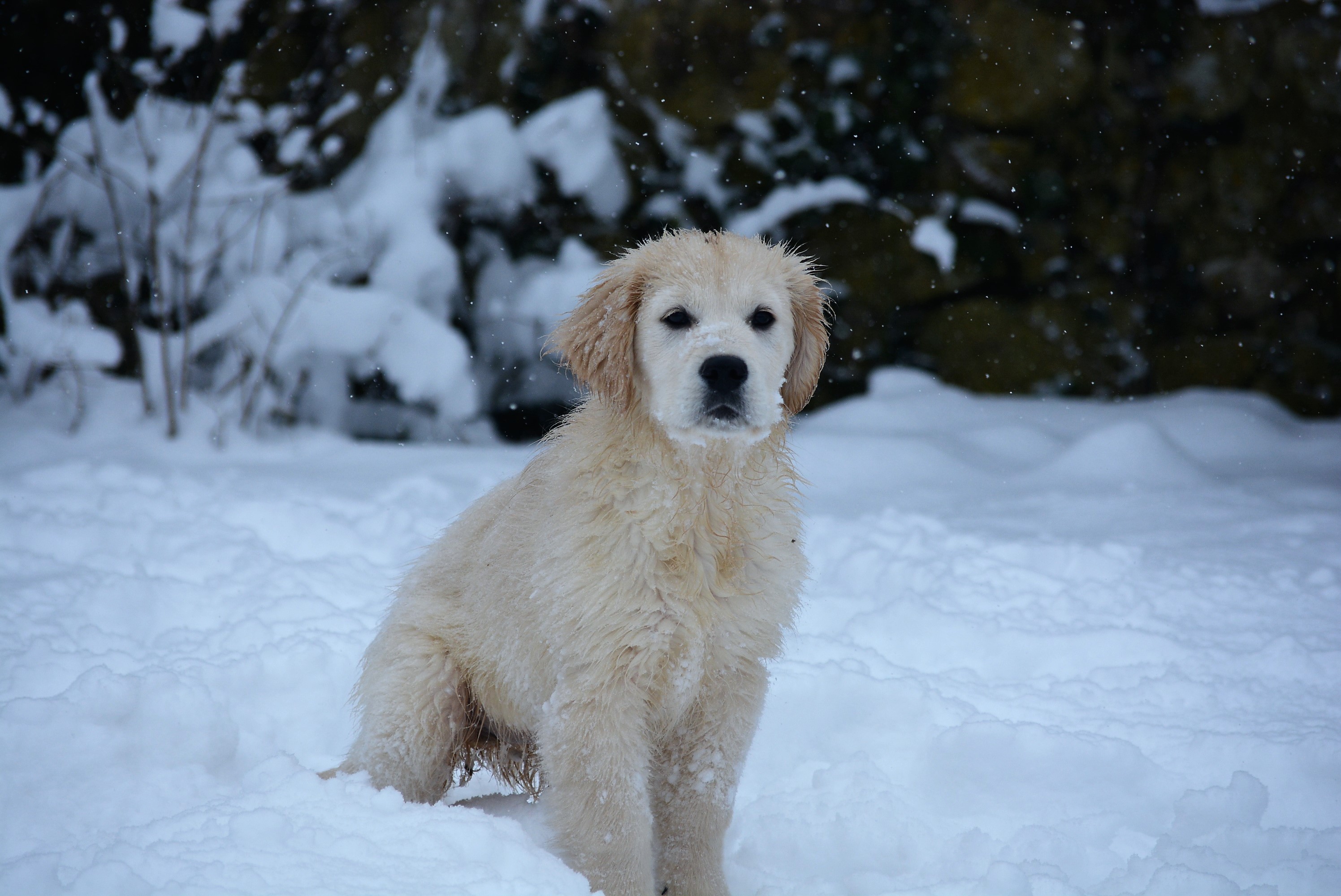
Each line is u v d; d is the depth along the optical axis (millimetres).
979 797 3686
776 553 3145
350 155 10484
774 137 11070
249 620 4789
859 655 4832
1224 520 7090
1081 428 9766
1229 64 11281
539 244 10586
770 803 3578
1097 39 11234
